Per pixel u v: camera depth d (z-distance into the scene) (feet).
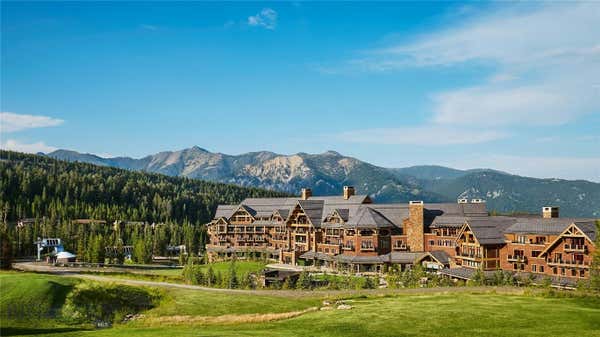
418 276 321.73
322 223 475.31
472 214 445.78
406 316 191.31
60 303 224.74
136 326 209.15
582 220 323.57
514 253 353.31
